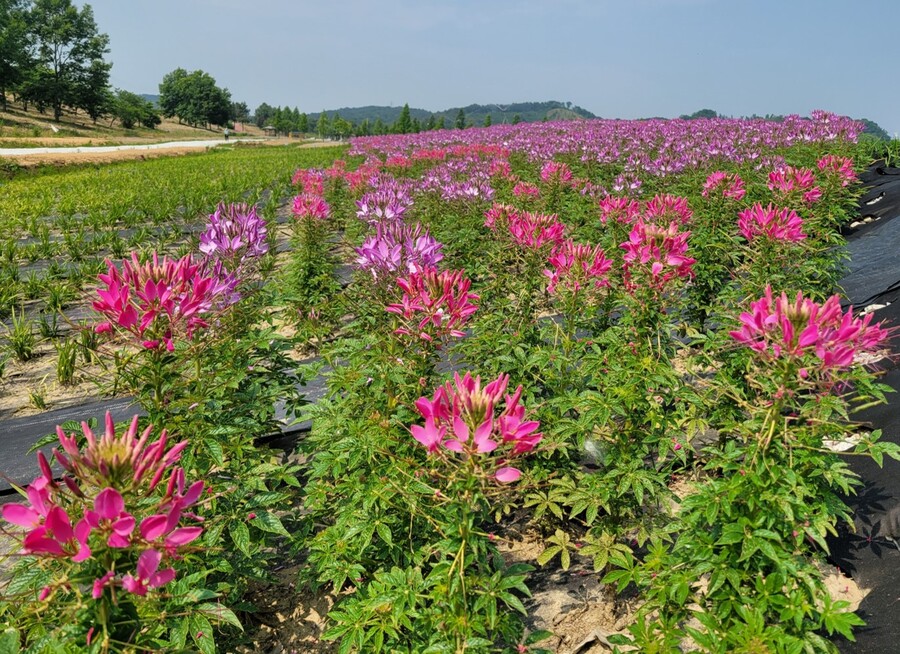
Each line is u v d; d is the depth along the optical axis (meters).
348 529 2.57
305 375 3.63
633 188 9.43
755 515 2.19
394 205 5.76
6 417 5.06
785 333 1.98
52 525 1.37
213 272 3.46
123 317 2.14
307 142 67.88
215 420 2.65
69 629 1.52
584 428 2.91
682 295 5.07
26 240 11.19
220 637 2.63
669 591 2.27
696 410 3.18
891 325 4.75
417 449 2.71
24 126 53.25
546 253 3.98
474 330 3.98
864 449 2.44
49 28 62.59
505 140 20.84
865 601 2.58
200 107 98.62
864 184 9.74
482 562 2.05
